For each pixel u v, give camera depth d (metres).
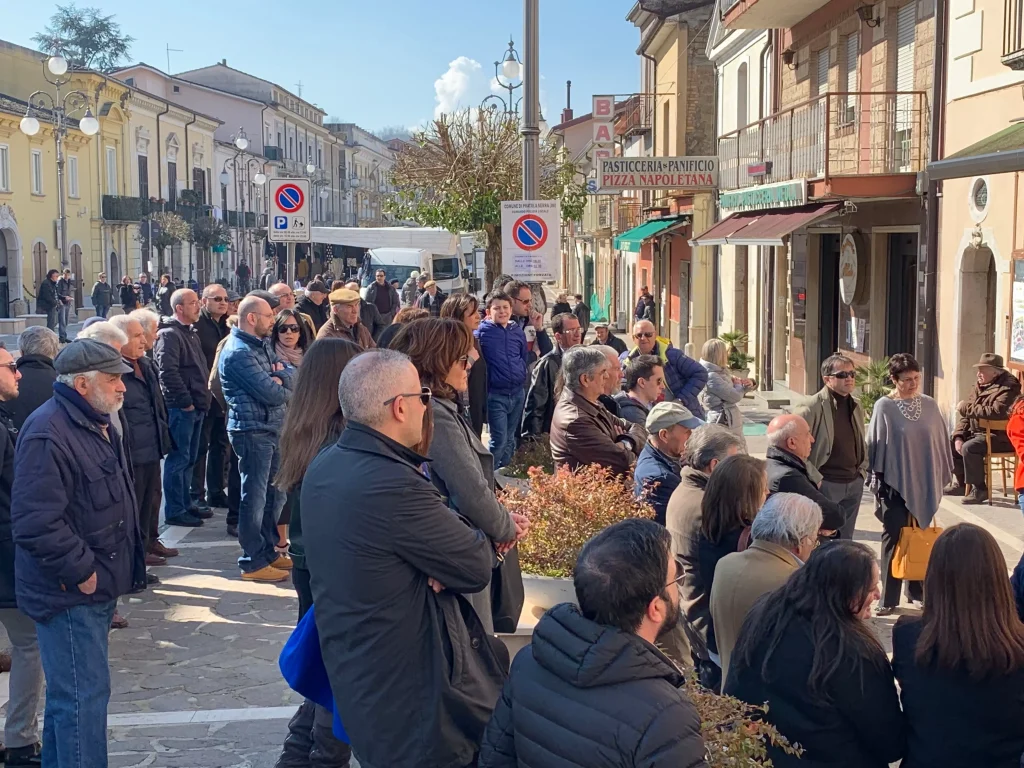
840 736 3.48
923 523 7.47
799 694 3.50
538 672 2.78
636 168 22.56
